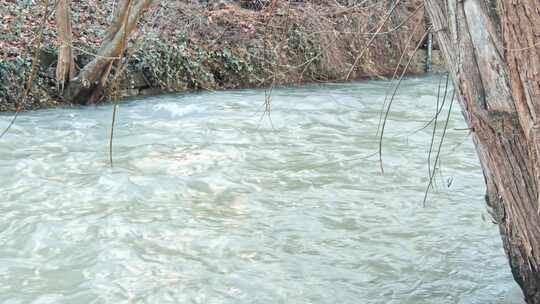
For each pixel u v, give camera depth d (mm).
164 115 11531
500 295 4453
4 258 5008
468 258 5113
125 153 8281
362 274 4812
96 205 6227
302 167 7805
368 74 17203
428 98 13781
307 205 6398
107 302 4309
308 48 16641
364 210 6285
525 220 3145
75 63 13211
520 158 3023
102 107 12445
